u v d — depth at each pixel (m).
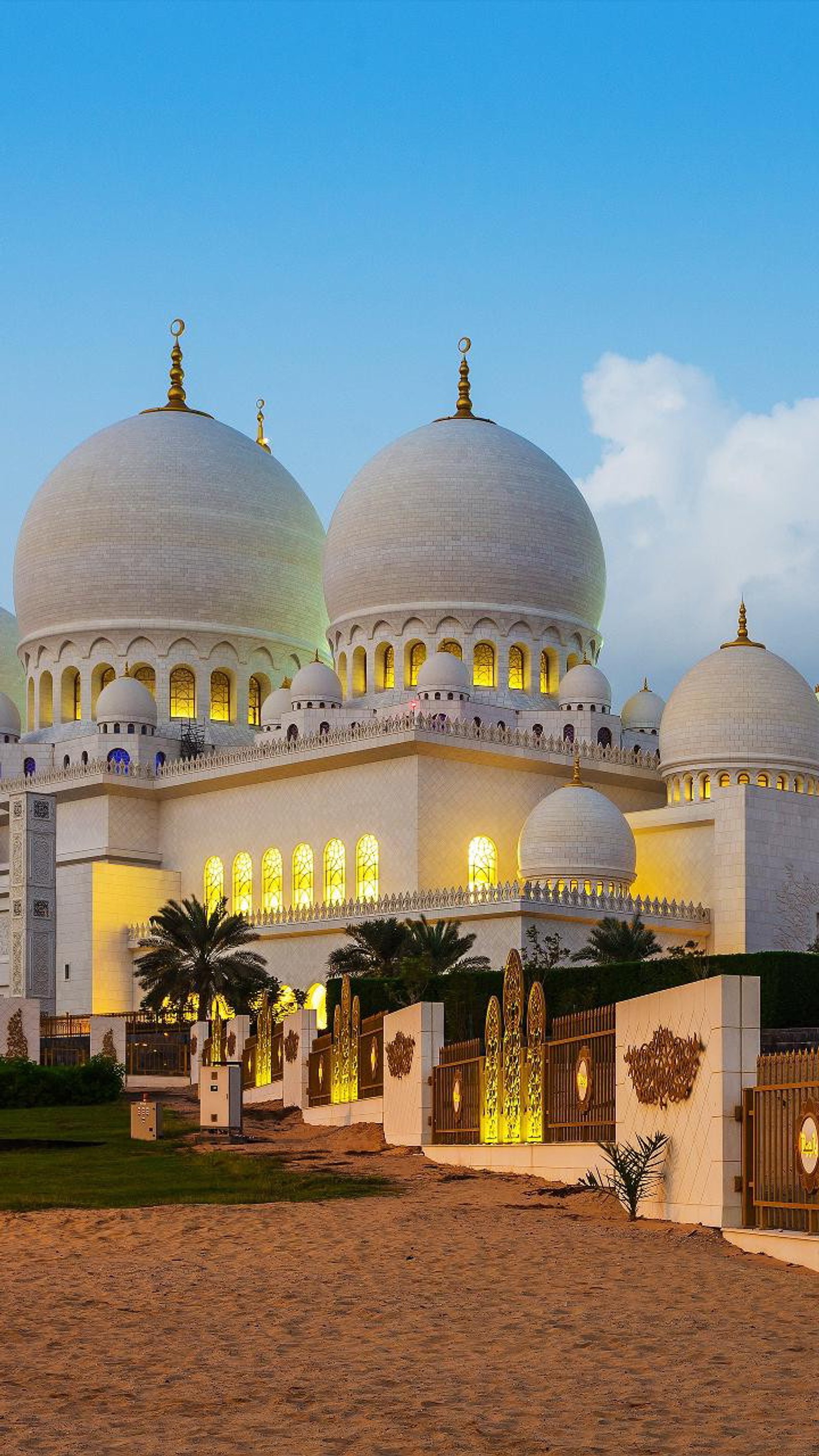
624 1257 27.36
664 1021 32.81
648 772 117.25
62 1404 17.69
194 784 119.44
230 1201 36.97
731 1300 23.22
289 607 134.88
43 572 132.88
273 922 108.38
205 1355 19.98
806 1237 26.53
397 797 108.50
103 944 115.25
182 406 140.12
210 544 131.75
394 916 101.69
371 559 122.88
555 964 92.06
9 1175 43.56
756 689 112.06
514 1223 32.06
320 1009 105.31
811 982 76.75
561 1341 20.56
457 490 122.50
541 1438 16.20
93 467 132.88
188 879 120.69
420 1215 33.41
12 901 105.19
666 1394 17.81
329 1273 26.03
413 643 121.75
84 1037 91.69
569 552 125.25
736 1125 29.80
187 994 96.62
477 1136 45.59
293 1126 63.28
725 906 104.00
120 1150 51.47
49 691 133.50
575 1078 39.19
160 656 130.00
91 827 121.81
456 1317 22.27
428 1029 49.69
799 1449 15.66
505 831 111.31
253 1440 16.22
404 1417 17.00
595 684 120.25
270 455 141.62
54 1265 27.34
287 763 113.88
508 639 122.00
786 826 106.44
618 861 104.56
